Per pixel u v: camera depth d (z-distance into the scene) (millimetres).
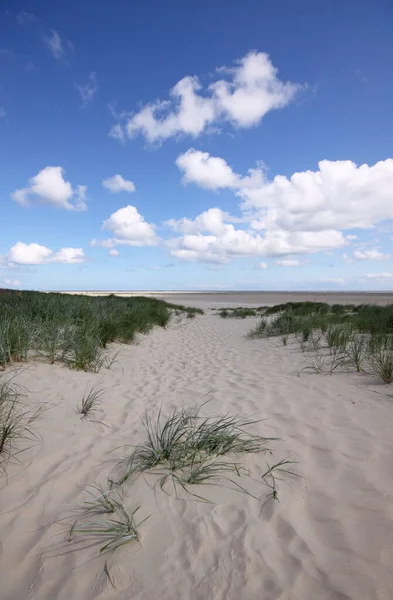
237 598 1764
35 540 2150
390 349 6410
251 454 3223
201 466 2977
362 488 2641
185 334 13289
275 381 5723
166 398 5016
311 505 2475
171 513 2400
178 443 3307
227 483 2754
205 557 2023
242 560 2000
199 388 5535
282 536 2186
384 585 1827
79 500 2531
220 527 2262
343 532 2207
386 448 3221
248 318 19953
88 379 5457
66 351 6273
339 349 7340
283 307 22016
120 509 2422
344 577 1882
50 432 3527
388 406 4227
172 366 7328
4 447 3127
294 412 4246
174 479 2795
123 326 9836
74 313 9594
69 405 4273
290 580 1869
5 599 1766
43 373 5230
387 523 2264
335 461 3045
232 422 3975
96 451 3256
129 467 2953
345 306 20969
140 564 1975
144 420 4090
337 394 4805
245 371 6629
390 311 12078
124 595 1785
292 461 3078
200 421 4047
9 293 15445
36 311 9109
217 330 14375
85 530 2203
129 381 5883
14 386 4438
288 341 9586
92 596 1781
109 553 2051
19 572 1928
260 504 2492
